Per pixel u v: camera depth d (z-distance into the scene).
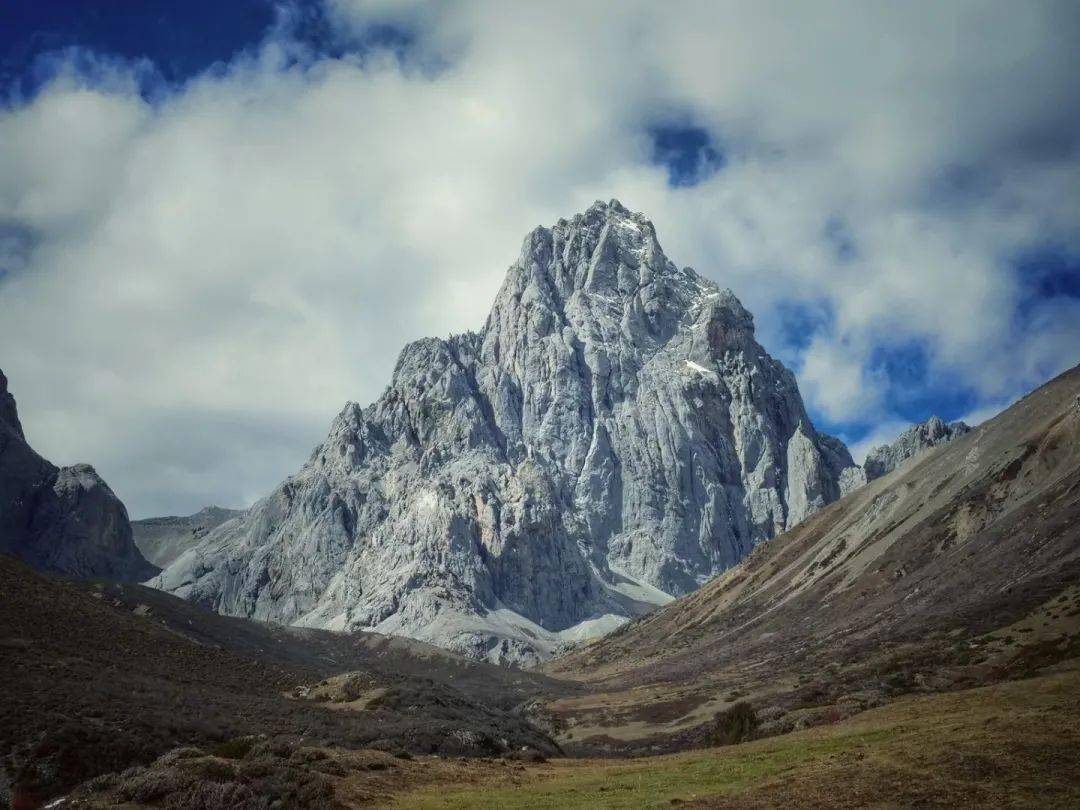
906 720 63.41
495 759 77.75
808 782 47.06
